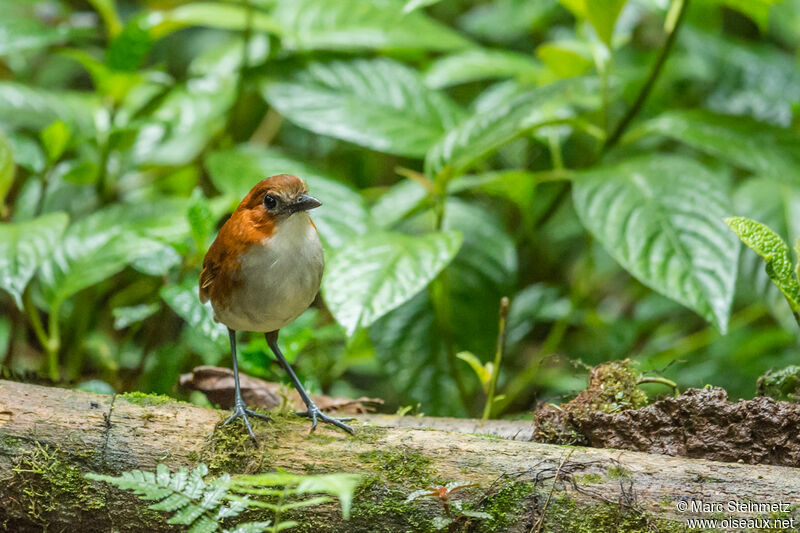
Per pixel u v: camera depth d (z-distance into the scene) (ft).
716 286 25.77
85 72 58.39
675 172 29.12
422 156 32.83
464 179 35.04
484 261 35.12
